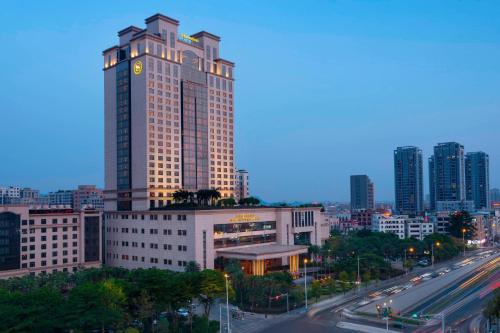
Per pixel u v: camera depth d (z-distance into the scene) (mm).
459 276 197625
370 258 194125
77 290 101750
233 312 130125
